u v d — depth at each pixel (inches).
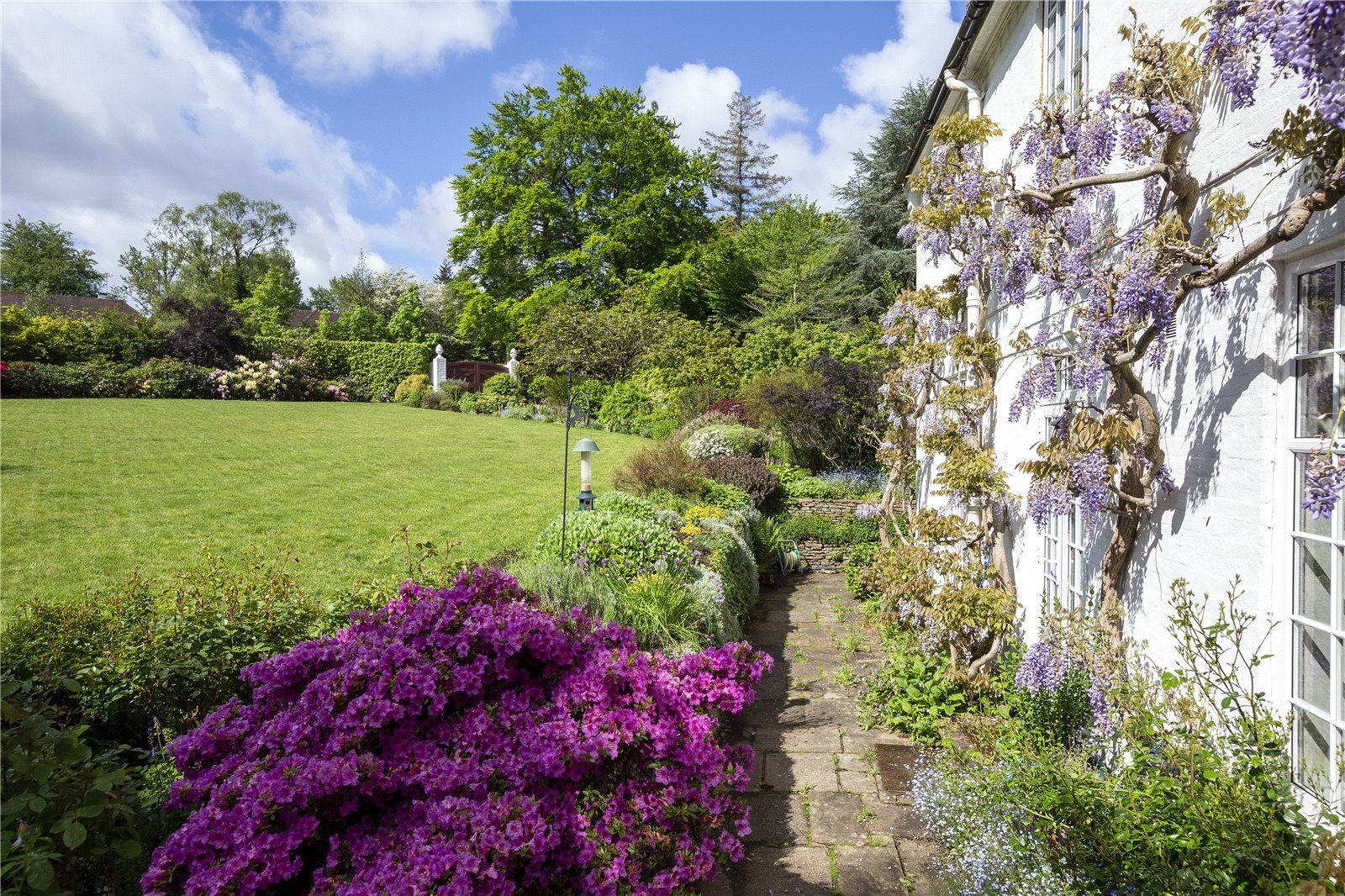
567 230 1231.5
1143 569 131.9
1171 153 117.6
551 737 92.5
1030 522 197.6
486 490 447.2
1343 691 86.7
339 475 468.1
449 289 1373.0
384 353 1105.4
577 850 89.2
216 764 96.0
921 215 239.5
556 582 175.3
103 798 82.1
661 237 1183.6
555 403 885.8
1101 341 125.6
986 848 110.7
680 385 772.6
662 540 221.3
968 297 250.5
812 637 261.6
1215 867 87.8
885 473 437.1
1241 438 104.7
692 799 95.8
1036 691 150.6
